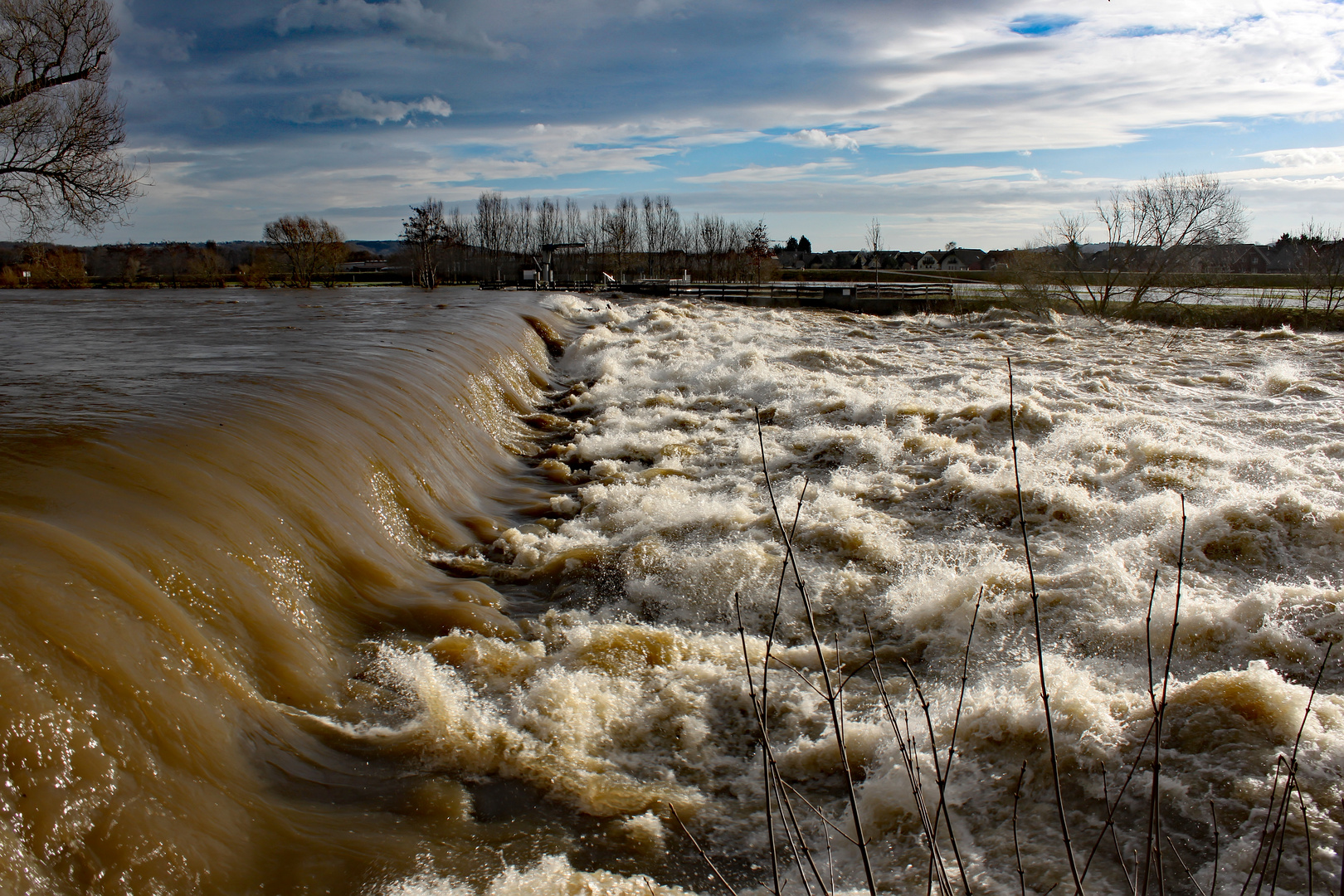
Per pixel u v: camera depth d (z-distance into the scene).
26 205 21.19
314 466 7.38
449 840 4.07
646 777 4.70
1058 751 4.43
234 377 9.81
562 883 3.76
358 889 3.66
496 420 13.35
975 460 10.22
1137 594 6.38
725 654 5.96
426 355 13.66
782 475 10.36
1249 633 5.73
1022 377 15.66
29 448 6.07
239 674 4.80
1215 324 30.48
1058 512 8.40
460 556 8.07
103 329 16.98
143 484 5.75
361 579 6.61
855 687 5.59
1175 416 12.82
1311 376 16.75
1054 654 5.81
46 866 3.20
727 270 76.25
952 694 5.16
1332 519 7.15
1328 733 4.22
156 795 3.70
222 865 3.62
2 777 3.29
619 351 20.28
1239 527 7.22
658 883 3.89
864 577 7.19
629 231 85.12
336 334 16.31
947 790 4.32
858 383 15.32
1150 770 4.22
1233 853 3.71
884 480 9.73
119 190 22.17
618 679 5.54
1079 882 2.61
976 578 6.60
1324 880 3.48
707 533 8.14
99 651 4.00
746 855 4.11
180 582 4.95
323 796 4.29
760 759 4.89
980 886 3.73
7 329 16.95
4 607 3.84
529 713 5.09
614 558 7.58
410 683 5.32
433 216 79.25
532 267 82.69
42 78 20.94
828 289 44.28
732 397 15.03
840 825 4.31
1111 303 34.09
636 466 11.30
